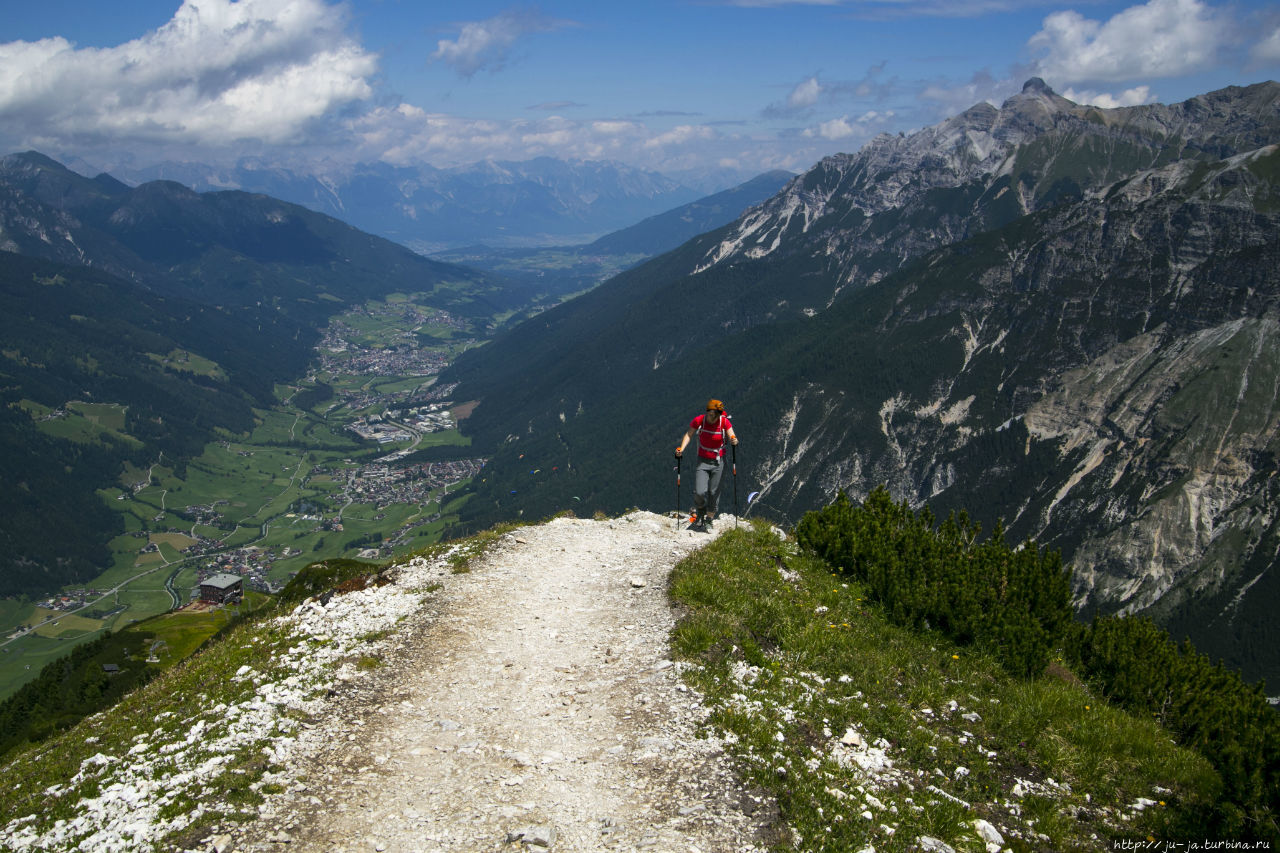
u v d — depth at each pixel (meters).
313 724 11.48
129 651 70.12
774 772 9.77
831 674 12.79
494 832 8.86
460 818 9.15
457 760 10.48
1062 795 10.30
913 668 13.37
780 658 13.23
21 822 9.45
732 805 9.19
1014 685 13.05
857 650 13.72
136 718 12.96
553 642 14.48
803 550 19.17
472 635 14.79
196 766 10.23
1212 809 9.90
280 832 8.84
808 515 20.09
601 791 9.66
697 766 10.01
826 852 8.41
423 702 12.20
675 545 20.53
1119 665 14.04
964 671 13.43
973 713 12.06
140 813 9.20
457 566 18.78
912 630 15.05
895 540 17.97
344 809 9.33
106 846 8.59
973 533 18.84
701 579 16.12
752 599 15.35
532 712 11.84
